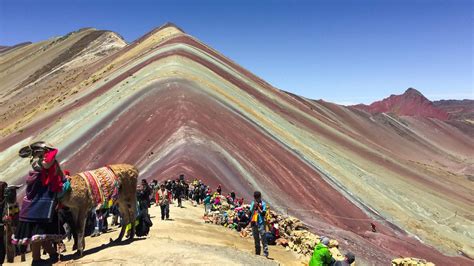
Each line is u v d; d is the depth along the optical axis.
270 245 17.67
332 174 49.34
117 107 54.69
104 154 43.69
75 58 144.75
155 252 9.90
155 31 119.00
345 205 41.31
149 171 35.31
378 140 137.50
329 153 60.00
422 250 36.50
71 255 10.00
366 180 54.47
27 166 47.03
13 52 190.75
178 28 119.56
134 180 11.12
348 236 31.11
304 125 74.69
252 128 51.78
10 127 82.88
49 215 9.06
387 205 47.25
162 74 63.34
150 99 53.84
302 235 17.47
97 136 48.22
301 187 41.22
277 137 53.97
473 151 167.38
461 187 80.75
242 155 41.72
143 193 13.67
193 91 55.88
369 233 36.06
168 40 95.19
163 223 17.06
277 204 34.91
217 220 20.05
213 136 42.91
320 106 139.25
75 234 9.91
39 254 9.48
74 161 44.00
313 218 34.59
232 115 52.38
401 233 39.97
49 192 9.15
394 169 72.50
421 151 148.75
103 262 9.20
